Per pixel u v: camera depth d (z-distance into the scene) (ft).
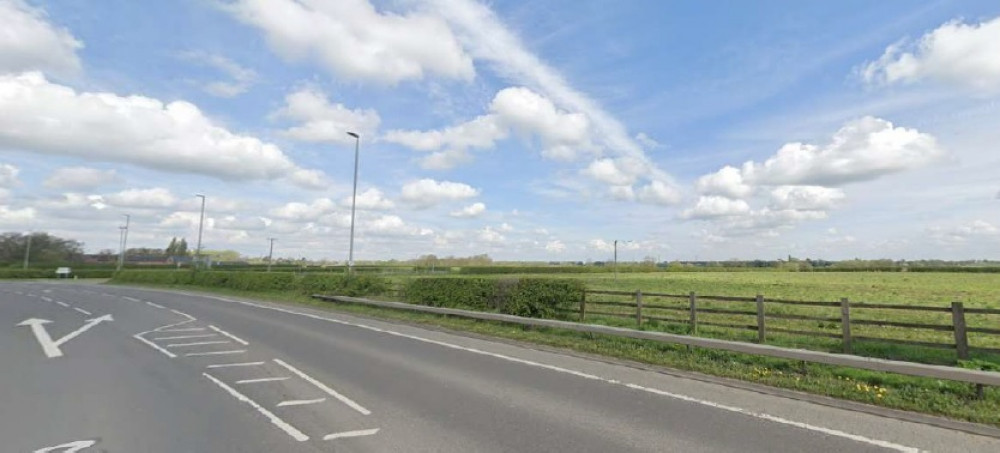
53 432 18.21
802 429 18.63
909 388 24.29
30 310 69.62
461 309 56.44
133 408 21.24
